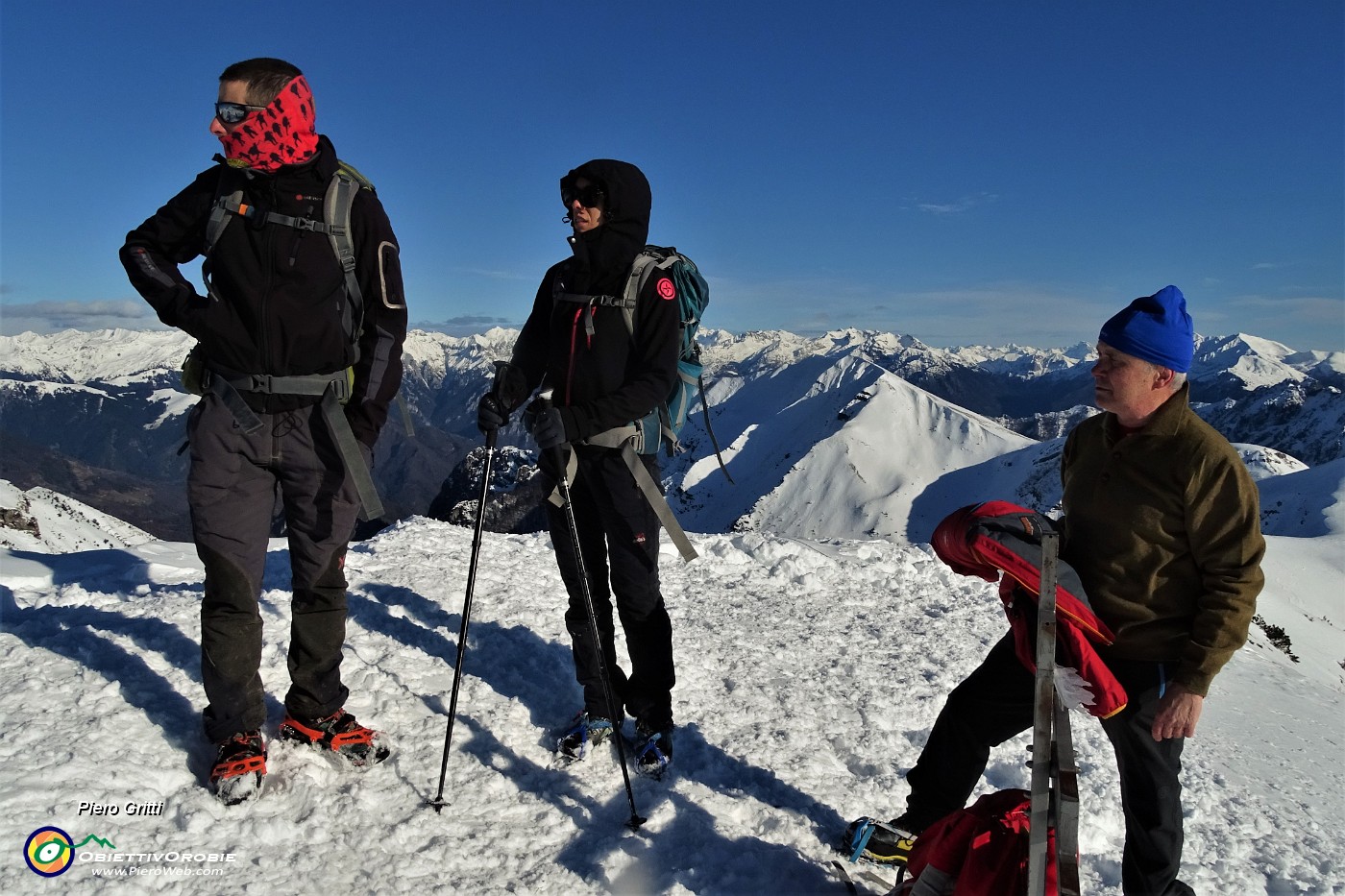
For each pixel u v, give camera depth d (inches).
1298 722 219.5
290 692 117.7
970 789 116.9
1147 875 101.7
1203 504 91.8
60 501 1316.4
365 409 108.9
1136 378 94.3
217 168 106.0
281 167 99.3
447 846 107.3
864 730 164.4
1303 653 740.0
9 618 149.8
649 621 130.9
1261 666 278.7
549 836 114.3
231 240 100.3
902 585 274.5
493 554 240.1
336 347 105.8
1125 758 100.5
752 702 168.7
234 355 102.9
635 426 124.3
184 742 114.8
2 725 109.0
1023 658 99.0
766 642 207.0
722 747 148.9
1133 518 96.2
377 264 105.8
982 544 97.4
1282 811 155.3
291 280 101.2
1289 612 955.3
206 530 105.1
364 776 117.4
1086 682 92.4
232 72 97.3
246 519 106.8
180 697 124.3
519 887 103.3
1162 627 96.7
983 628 239.8
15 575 203.6
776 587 259.9
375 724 130.0
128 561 230.8
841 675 191.5
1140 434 95.7
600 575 135.2
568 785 126.6
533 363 133.9
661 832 119.7
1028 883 84.0
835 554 294.0
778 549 283.6
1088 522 100.8
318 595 114.7
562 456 119.3
